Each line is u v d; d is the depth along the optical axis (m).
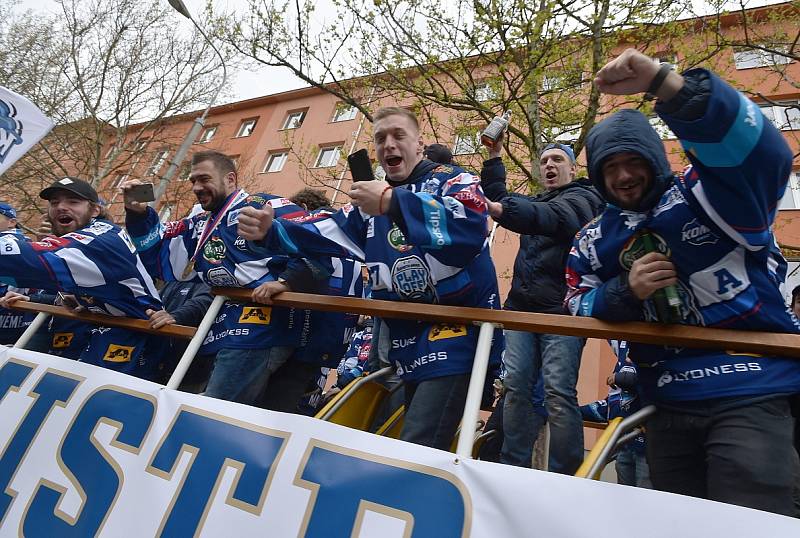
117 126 10.80
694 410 1.33
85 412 1.91
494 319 1.59
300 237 2.07
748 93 5.88
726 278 1.33
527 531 1.13
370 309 1.81
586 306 1.53
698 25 6.26
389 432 2.38
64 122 10.56
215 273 2.43
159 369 2.84
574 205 2.43
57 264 2.30
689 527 1.01
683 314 1.39
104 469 1.73
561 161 2.87
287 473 1.44
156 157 12.91
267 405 2.49
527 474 1.19
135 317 2.57
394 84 6.03
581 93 5.87
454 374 1.66
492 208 2.22
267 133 17.16
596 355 7.66
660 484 1.45
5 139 4.29
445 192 1.84
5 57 10.34
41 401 2.04
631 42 5.42
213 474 1.54
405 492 1.29
